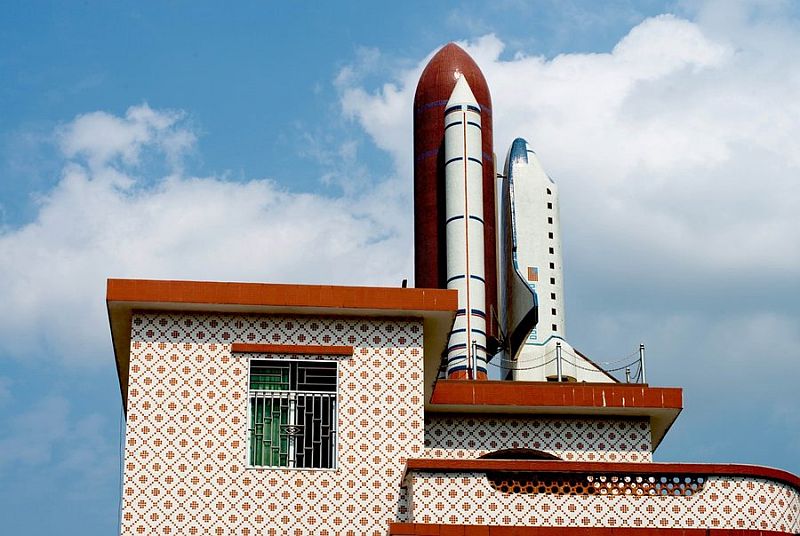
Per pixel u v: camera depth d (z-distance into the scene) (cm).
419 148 4431
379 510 2639
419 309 2753
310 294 2738
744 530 2461
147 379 2678
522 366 3809
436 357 2983
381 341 2769
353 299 2744
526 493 2481
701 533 2452
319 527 2614
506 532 2411
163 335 2714
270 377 2720
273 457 2661
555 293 3972
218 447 2647
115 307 2716
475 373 3909
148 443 2634
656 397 3125
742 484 2533
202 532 2588
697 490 2525
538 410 3133
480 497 2464
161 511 2594
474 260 4062
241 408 2681
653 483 2520
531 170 4119
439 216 4291
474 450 3130
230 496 2616
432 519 2439
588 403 3117
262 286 2730
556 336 3897
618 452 3144
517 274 3922
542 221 4053
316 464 2669
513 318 3916
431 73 4497
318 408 2712
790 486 2614
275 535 2598
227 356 2716
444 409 3130
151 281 2703
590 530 2433
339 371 2739
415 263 4309
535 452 3117
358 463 2672
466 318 3984
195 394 2683
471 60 4553
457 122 4231
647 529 2447
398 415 2717
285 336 2750
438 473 2475
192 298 2700
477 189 4166
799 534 2614
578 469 2492
